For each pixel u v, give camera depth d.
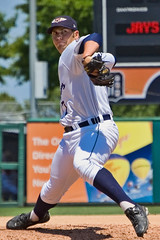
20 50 72.31
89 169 13.07
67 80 13.52
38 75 34.75
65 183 14.55
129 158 26.11
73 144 13.57
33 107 34.62
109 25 29.28
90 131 13.44
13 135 26.75
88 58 12.11
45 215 15.55
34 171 26.36
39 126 26.25
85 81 13.48
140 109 58.03
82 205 26.14
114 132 13.66
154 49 29.28
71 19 13.63
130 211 12.75
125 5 29.23
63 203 26.11
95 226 16.83
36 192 26.38
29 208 26.84
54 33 13.68
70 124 13.62
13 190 26.75
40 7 64.94
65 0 62.62
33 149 26.36
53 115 46.97
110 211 26.92
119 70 29.31
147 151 26.16
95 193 26.14
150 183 26.19
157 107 58.34
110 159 26.09
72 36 13.64
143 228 12.56
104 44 29.27
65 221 19.50
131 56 29.31
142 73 29.28
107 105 13.83
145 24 29.28
